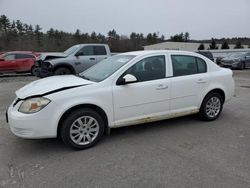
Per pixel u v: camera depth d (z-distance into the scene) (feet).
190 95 17.22
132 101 14.96
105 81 14.34
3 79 46.42
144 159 12.62
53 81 14.89
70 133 13.43
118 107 14.60
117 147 14.08
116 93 14.40
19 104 13.26
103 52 39.91
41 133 12.85
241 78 48.75
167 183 10.51
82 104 13.55
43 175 11.19
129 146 14.21
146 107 15.51
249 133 16.25
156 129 16.93
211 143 14.60
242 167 11.76
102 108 14.11
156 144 14.47
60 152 13.51
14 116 12.84
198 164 12.06
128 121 15.06
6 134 16.08
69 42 200.95
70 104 13.17
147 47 216.33
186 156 12.91
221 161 12.35
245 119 19.29
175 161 12.37
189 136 15.69
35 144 14.53
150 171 11.44
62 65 36.70
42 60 38.22
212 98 18.48
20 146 14.28
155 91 15.62
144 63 15.61
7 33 196.95
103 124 14.39
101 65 17.16
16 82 41.73
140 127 17.33
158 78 15.93
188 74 17.26
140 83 15.21
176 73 16.71
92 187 10.27
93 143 14.08
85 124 13.82
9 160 12.63
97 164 12.15
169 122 18.39
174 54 16.90
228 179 10.75
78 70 37.86
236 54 75.92
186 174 11.16
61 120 13.44
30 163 12.30
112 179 10.83
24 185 10.43
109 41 214.69
